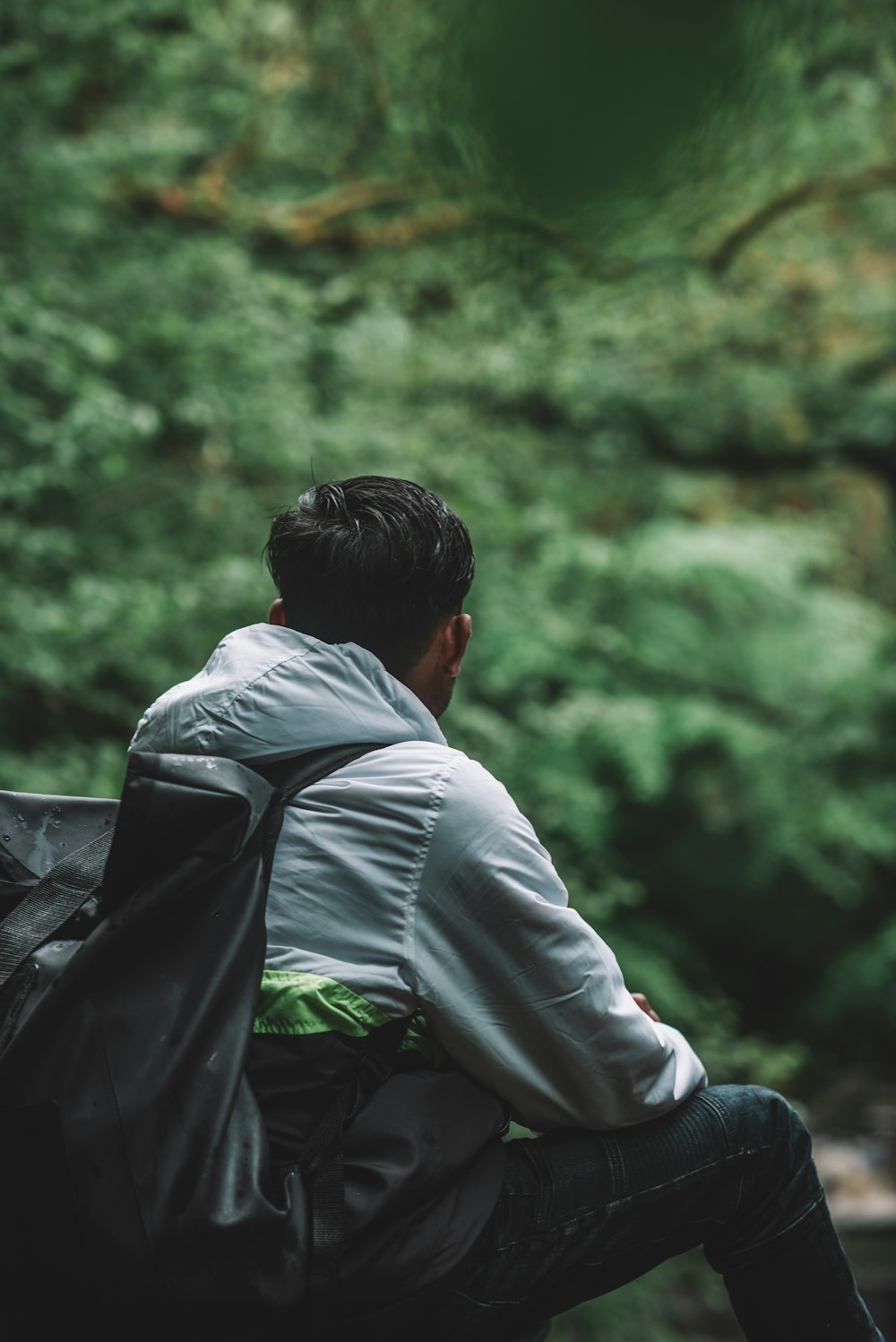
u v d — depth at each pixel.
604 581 8.41
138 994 1.25
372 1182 1.28
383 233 6.87
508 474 7.61
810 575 10.75
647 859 9.86
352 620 1.47
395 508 1.49
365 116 6.60
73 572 5.48
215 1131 1.21
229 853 1.27
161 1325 1.21
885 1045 10.30
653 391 8.62
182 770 1.28
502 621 6.99
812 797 9.86
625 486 9.23
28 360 5.18
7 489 4.91
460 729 6.03
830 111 6.62
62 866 1.38
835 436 9.66
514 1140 1.44
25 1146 1.20
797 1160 1.49
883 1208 7.92
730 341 8.07
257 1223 1.20
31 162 5.60
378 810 1.36
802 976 10.54
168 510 6.01
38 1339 1.24
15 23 5.52
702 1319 6.13
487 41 2.02
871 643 10.12
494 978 1.34
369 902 1.34
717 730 9.30
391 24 6.09
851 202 7.72
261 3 6.42
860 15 6.35
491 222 5.86
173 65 6.17
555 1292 1.39
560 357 7.12
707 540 9.20
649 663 9.12
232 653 1.44
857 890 10.19
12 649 4.85
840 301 8.23
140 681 5.37
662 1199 1.42
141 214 6.46
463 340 6.77
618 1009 1.37
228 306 6.09
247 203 6.88
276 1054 1.30
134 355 6.00
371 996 1.32
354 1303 1.28
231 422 6.02
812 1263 1.47
